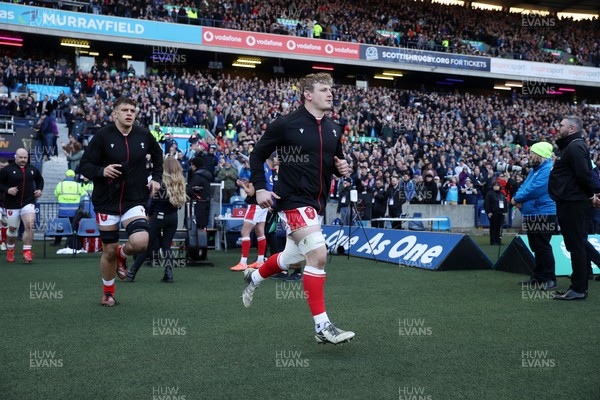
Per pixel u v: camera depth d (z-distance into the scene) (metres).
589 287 6.91
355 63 30.30
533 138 27.80
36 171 9.49
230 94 24.23
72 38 26.06
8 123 18.25
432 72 32.28
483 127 27.16
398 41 32.50
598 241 8.48
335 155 4.21
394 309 5.38
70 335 4.27
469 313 5.18
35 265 9.05
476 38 35.72
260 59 30.89
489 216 14.03
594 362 3.57
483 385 3.12
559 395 2.96
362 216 14.58
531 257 7.84
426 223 17.36
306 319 4.88
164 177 7.15
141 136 5.31
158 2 27.53
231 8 29.30
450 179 18.44
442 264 8.39
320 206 4.09
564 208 5.95
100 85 21.89
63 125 20.16
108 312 5.17
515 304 5.66
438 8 38.03
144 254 7.26
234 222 11.80
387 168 17.61
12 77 21.83
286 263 4.25
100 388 3.06
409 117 26.70
